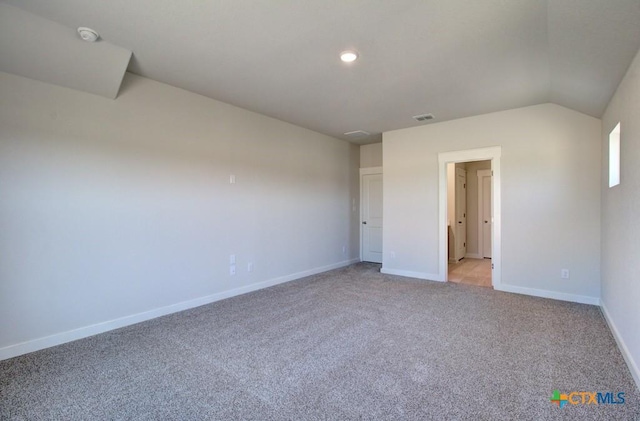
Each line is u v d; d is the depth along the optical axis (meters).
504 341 2.82
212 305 3.88
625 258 2.54
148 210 3.41
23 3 2.12
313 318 3.42
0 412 1.88
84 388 2.12
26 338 2.65
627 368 2.35
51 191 2.78
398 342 2.81
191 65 3.05
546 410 1.88
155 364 2.44
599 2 1.82
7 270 2.56
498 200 4.46
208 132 3.96
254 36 2.52
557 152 4.05
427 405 1.93
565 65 2.81
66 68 2.68
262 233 4.68
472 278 5.29
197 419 1.82
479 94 3.76
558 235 4.05
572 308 3.70
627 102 2.46
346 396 2.03
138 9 2.17
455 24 2.33
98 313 3.05
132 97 3.27
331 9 2.16
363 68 3.08
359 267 6.25
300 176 5.35
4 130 2.55
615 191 2.91
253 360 2.50
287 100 4.02
